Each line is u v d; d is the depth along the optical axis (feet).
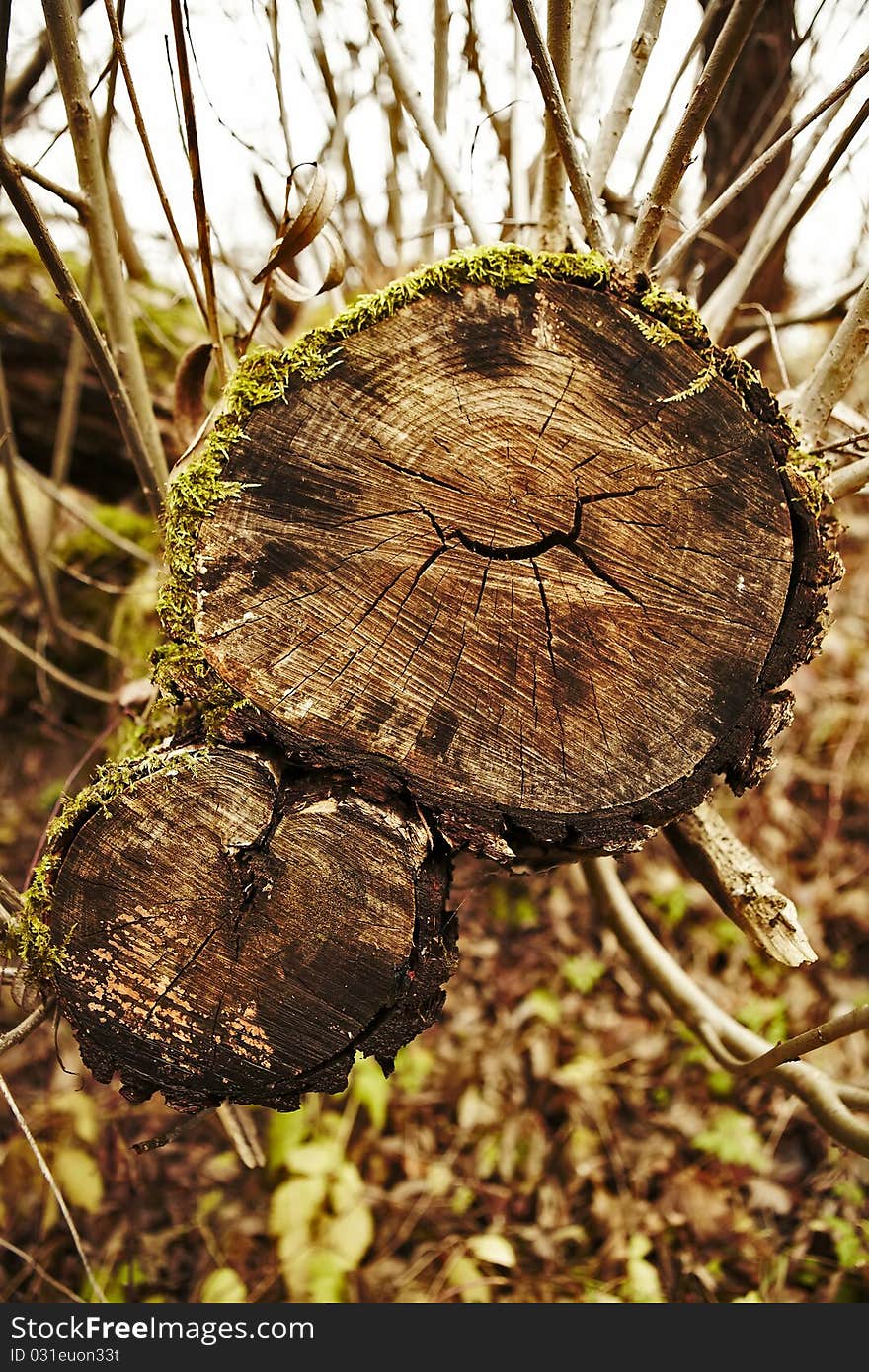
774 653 1.92
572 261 1.80
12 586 4.50
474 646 1.82
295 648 1.81
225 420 1.80
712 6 2.48
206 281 2.22
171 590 1.82
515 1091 3.61
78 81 2.13
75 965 1.85
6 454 3.04
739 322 3.29
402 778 1.83
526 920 4.10
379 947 1.83
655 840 4.28
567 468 1.81
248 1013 1.86
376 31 2.49
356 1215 3.17
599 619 1.84
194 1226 3.35
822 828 4.28
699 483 1.84
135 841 1.82
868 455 2.23
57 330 4.00
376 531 1.80
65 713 4.58
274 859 1.81
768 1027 3.68
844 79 1.96
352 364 1.78
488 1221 3.34
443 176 2.51
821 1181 3.26
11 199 1.99
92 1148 3.48
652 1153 3.43
